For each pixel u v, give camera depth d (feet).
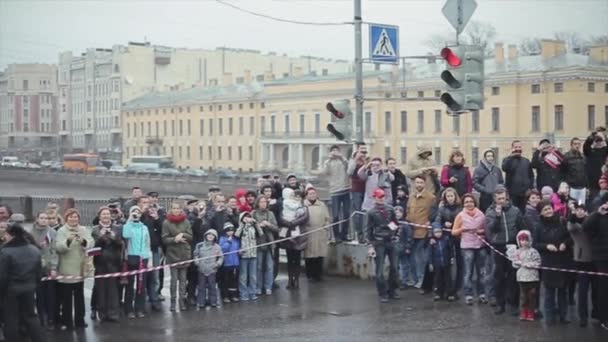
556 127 226.99
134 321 49.85
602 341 42.24
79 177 300.81
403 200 61.72
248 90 353.31
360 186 63.00
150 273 52.75
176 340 44.50
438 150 261.44
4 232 45.96
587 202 54.95
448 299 53.31
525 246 46.68
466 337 43.55
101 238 49.34
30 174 327.67
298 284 60.08
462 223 51.57
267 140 338.54
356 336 44.39
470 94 52.60
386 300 53.72
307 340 43.80
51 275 47.29
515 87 236.02
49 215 49.16
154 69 457.68
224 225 55.36
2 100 565.12
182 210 53.57
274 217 58.34
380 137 281.33
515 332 44.42
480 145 247.70
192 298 54.49
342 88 298.35
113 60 456.04
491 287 51.39
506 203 49.19
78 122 502.38
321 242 61.31
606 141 57.88
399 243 56.80
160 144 404.16
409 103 271.49
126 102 443.73
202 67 469.98
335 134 61.21
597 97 225.56
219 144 366.63
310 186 62.59
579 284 45.70
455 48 52.65
